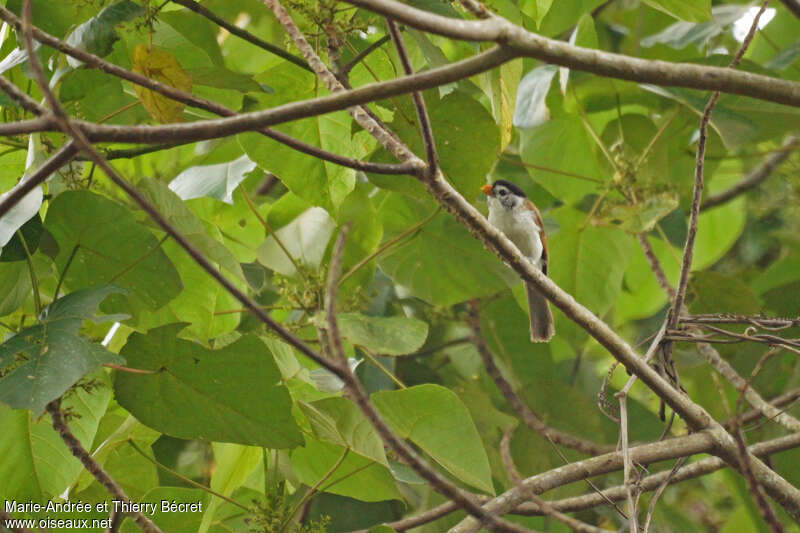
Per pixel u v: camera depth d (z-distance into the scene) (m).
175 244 9.15
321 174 10.12
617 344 8.65
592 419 13.75
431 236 12.62
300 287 10.42
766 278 15.02
